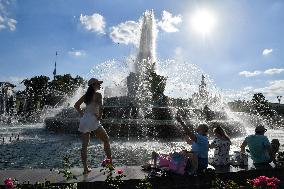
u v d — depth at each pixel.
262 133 8.38
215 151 8.04
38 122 43.00
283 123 64.94
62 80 75.50
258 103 73.56
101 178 6.27
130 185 6.19
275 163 8.27
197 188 6.74
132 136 21.14
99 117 7.07
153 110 25.20
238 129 24.45
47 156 12.16
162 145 16.78
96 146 15.57
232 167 7.77
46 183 4.88
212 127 22.77
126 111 25.53
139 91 32.78
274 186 4.37
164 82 33.31
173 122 21.83
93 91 7.09
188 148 15.17
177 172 6.70
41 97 69.00
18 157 11.91
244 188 5.07
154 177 6.39
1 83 59.97
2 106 58.50
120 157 12.33
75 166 10.16
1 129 25.38
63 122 23.27
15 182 5.20
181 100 33.06
